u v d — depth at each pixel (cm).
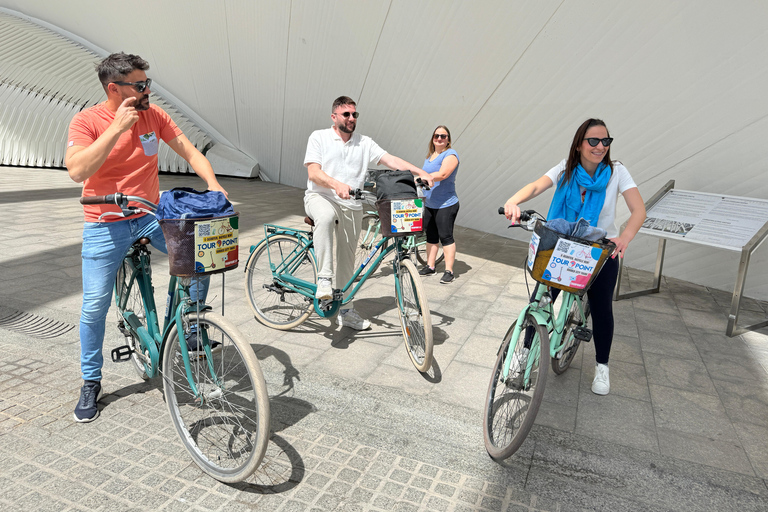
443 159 506
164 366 234
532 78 623
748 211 432
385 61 807
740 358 365
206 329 221
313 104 1078
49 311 404
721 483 231
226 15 1136
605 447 255
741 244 405
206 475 224
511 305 466
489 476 231
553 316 250
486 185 778
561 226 222
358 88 909
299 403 286
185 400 254
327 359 341
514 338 244
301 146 1229
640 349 376
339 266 369
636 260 611
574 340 321
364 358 345
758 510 216
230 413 265
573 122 615
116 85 232
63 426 254
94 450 237
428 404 290
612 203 273
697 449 257
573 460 244
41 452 234
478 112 715
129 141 244
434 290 503
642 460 246
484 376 327
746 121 477
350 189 321
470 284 527
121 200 203
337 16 848
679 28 476
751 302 499
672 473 237
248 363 202
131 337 285
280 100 1173
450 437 261
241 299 450
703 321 438
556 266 225
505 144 710
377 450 247
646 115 540
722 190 518
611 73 547
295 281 368
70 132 230
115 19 1529
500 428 260
